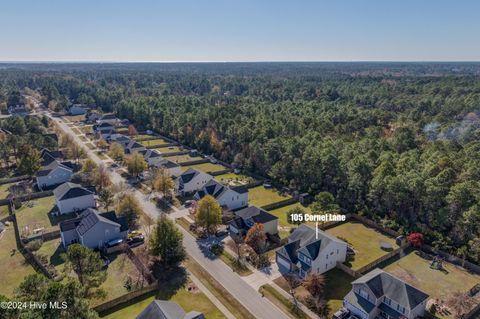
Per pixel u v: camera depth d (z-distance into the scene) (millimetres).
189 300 40469
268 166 84562
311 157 74062
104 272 39875
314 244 46750
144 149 98562
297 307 39625
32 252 50000
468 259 50000
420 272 47562
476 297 42094
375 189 62406
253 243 51250
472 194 54562
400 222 58906
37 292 31953
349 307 38969
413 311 36656
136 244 53312
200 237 55531
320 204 60062
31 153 83000
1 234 56625
